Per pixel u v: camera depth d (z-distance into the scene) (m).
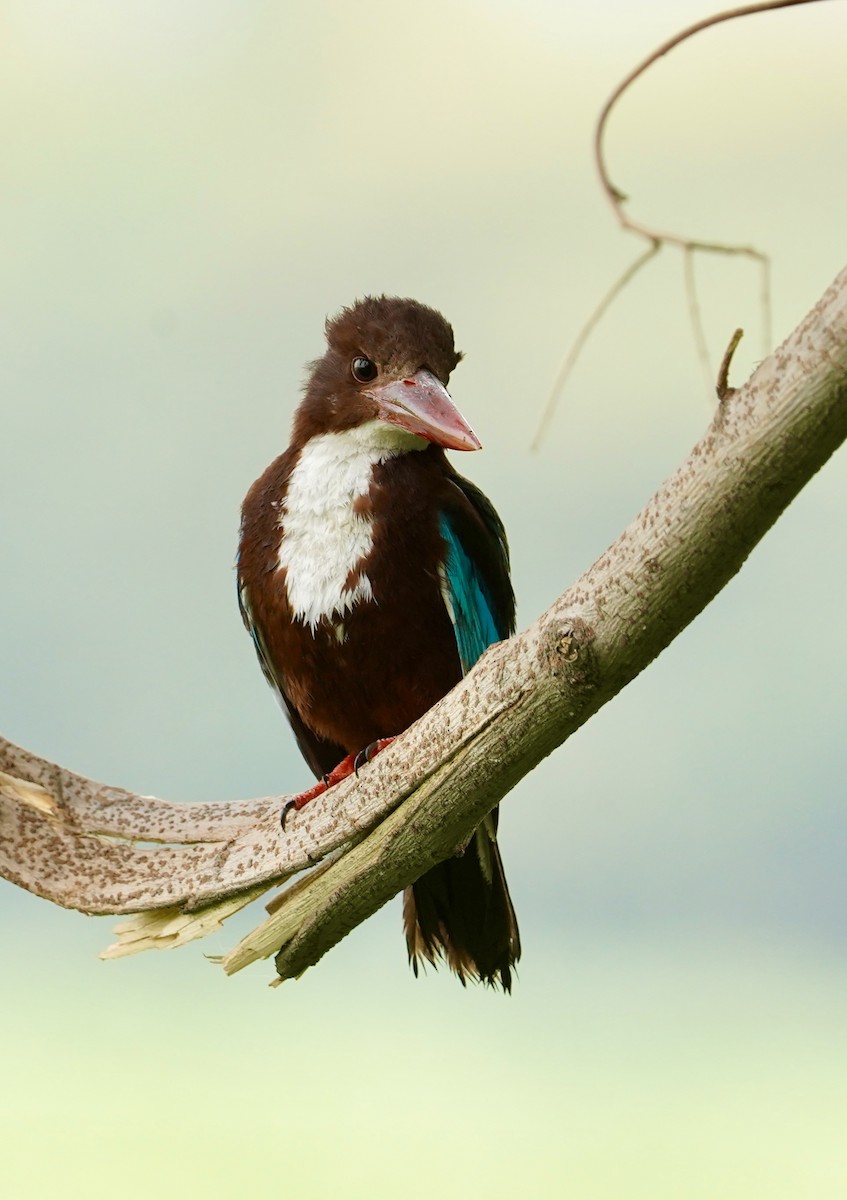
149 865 6.04
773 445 3.89
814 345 3.78
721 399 3.99
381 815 5.35
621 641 4.39
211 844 6.00
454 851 5.40
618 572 4.29
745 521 4.03
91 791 6.28
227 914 5.89
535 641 4.64
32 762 6.27
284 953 5.74
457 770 5.03
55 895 6.09
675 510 4.11
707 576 4.18
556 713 4.69
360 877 5.46
